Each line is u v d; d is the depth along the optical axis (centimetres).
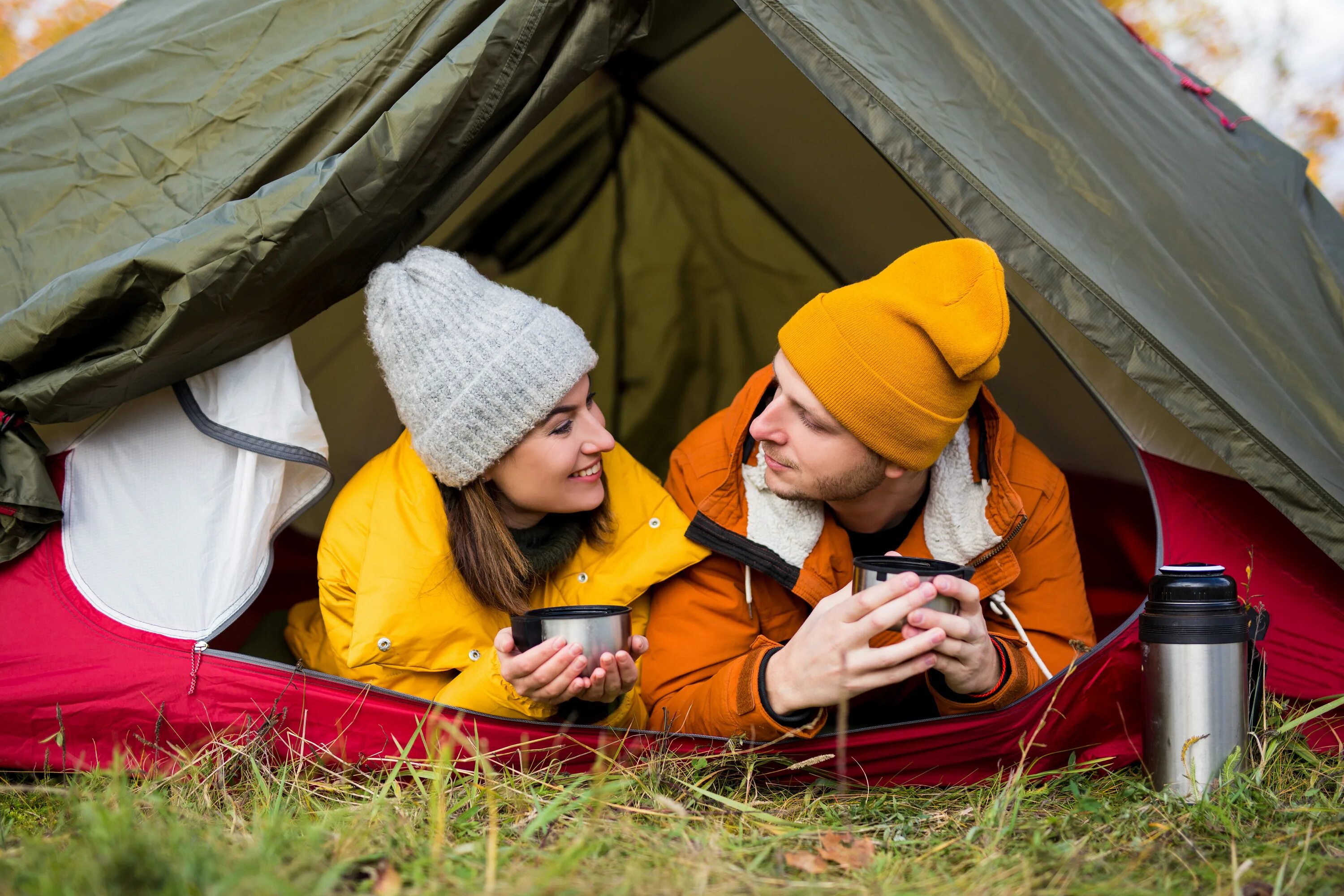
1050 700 142
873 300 138
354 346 221
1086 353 169
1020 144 154
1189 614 131
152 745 141
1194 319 154
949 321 134
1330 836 118
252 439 152
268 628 202
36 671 143
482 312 150
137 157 160
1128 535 188
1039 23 196
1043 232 142
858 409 138
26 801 134
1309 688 157
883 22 154
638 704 153
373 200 147
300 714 142
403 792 132
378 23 155
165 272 141
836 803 134
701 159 250
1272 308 179
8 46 506
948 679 136
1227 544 163
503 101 150
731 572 162
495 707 141
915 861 109
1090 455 195
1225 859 111
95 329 146
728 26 211
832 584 156
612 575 160
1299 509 143
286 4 163
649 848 108
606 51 155
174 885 86
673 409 266
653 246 261
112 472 155
